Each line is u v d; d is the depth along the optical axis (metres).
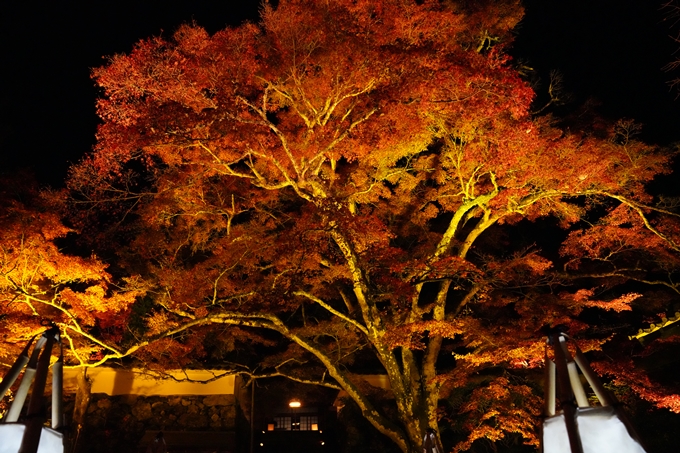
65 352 13.71
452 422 17.53
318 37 11.45
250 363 22.17
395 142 13.00
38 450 3.94
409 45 11.67
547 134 13.34
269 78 11.93
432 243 16.28
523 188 13.35
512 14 13.08
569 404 3.44
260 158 14.15
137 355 16.94
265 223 16.02
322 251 13.19
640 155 13.69
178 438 19.44
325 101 13.09
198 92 11.52
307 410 23.00
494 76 10.73
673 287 15.77
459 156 13.81
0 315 12.67
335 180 15.03
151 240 14.94
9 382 3.96
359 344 19.28
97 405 19.39
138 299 18.75
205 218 15.48
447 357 22.17
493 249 19.91
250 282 15.20
